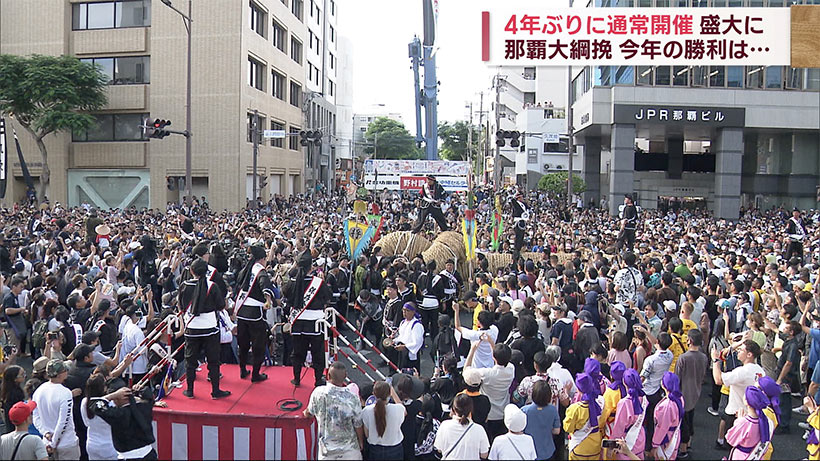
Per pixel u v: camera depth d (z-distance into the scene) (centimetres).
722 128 3947
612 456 716
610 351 894
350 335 1445
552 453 708
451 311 1411
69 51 4166
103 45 4134
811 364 924
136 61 4175
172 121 4109
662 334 834
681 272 1373
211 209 4016
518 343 886
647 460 771
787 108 3919
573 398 781
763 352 969
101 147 4194
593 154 4981
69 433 718
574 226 2661
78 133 3700
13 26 4159
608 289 1155
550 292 1127
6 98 3625
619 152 3894
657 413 755
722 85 3909
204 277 834
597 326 1041
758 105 3922
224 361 1079
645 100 3891
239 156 4069
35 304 1140
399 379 733
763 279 1258
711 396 1073
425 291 1324
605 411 725
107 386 732
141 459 675
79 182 4238
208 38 4075
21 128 4181
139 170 4184
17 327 1207
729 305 1085
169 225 2189
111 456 715
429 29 6047
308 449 739
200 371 955
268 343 1121
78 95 3784
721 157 3962
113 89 4131
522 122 6769
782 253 1936
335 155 7419
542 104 7306
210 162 4097
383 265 1512
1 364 809
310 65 6238
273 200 4234
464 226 1714
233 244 1611
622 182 3894
